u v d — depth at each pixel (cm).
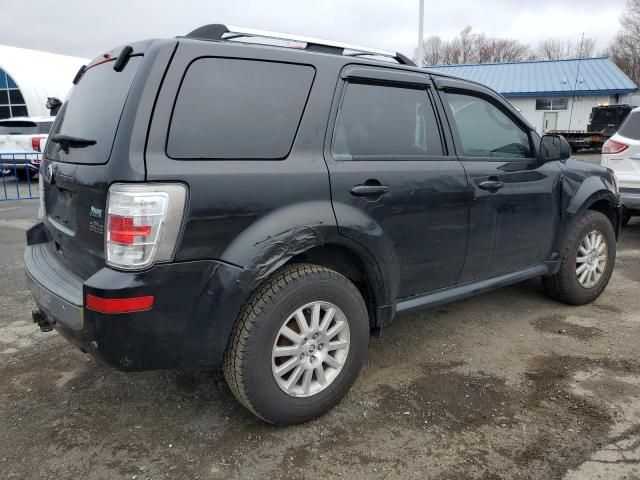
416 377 329
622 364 343
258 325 250
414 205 307
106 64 280
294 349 267
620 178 674
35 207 997
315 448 259
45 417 287
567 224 418
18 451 258
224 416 287
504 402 298
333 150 279
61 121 312
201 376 332
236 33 271
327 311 277
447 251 332
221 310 240
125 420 284
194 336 239
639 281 522
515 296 476
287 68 271
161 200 223
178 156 232
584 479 235
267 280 259
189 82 240
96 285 223
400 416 286
